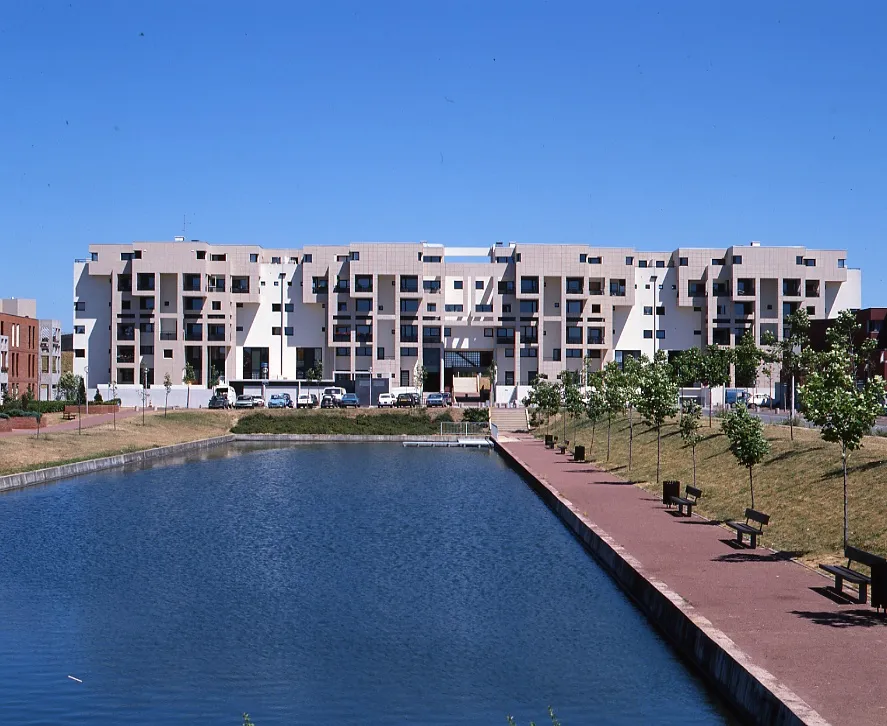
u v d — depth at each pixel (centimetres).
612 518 3728
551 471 5825
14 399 10350
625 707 1909
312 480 6109
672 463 5397
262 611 2673
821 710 1508
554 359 13538
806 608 2186
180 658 2262
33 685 2083
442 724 1859
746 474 4216
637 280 13800
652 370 5756
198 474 6450
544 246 13288
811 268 13312
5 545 3694
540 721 1862
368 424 10362
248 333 13450
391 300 13338
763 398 10656
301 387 12206
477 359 13700
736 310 13462
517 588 2923
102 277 13450
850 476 3434
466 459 7762
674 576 2567
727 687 1823
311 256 13325
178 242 13012
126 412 10781
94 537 3881
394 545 3700
